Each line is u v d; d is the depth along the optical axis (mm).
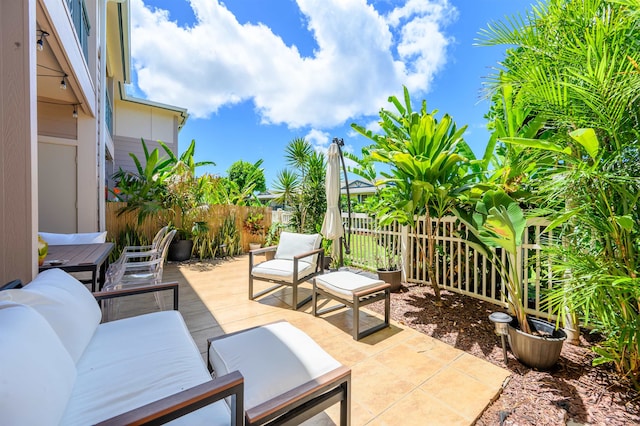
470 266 4035
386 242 5133
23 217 1973
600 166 1979
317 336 2859
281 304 3777
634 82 1735
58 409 1058
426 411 1825
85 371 1453
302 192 6992
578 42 2025
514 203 2668
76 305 1698
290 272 3652
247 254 7703
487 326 3045
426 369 2285
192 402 1030
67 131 4797
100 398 1266
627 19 1945
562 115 2086
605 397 1921
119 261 3729
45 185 4656
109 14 6766
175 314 2221
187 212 6953
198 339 2799
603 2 2066
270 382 1394
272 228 7887
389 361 2402
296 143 7113
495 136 3490
